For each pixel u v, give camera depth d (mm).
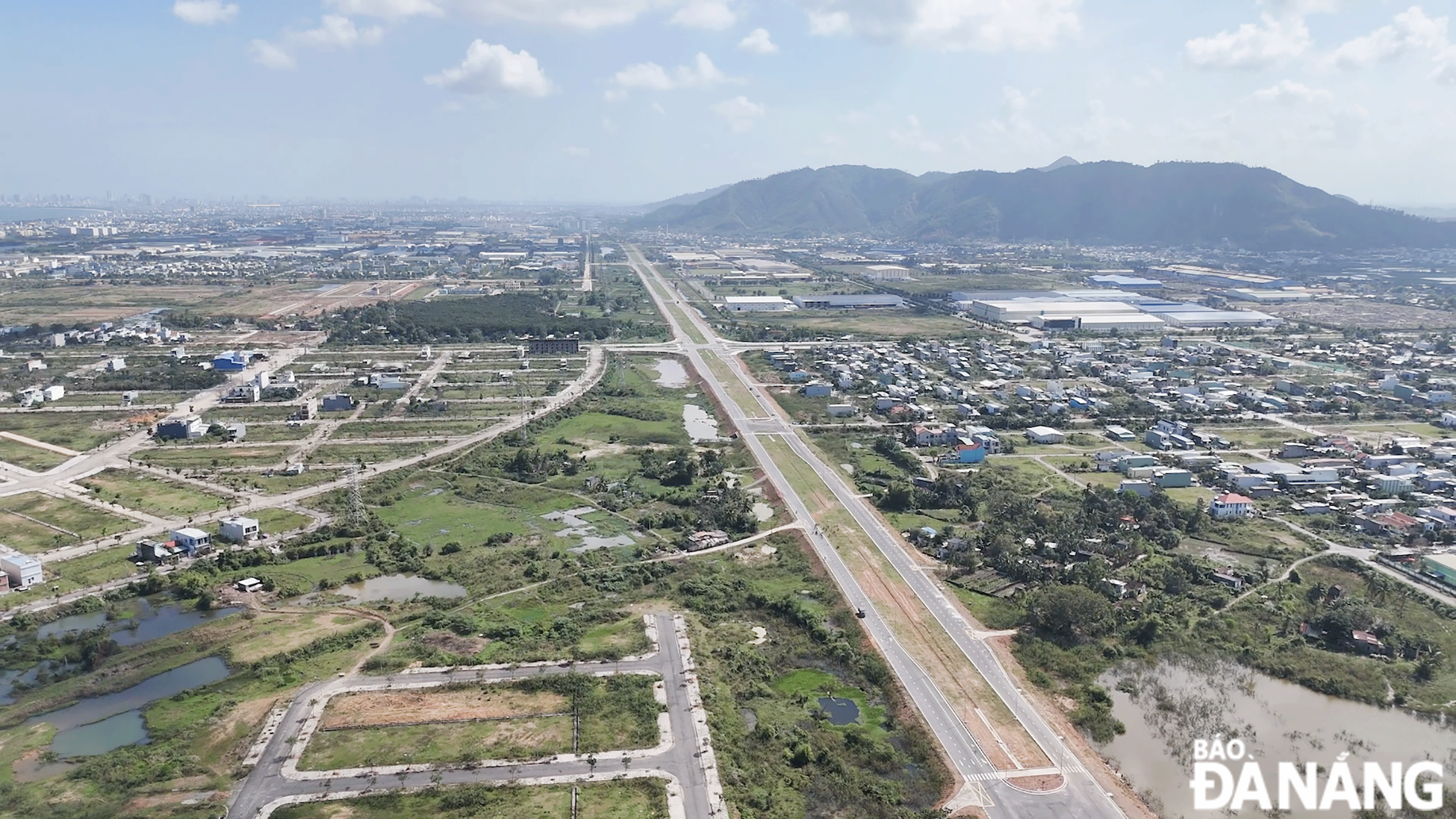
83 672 103875
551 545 146000
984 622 118562
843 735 94125
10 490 164125
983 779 85625
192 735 90812
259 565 135125
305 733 91125
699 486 175125
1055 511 155625
